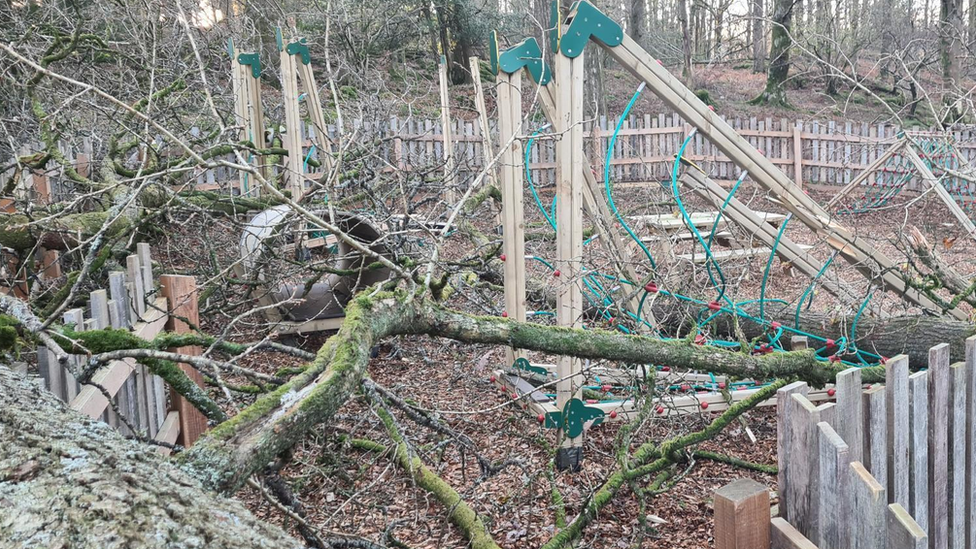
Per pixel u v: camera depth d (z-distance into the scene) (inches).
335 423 180.2
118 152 278.5
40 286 208.7
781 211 486.3
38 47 324.8
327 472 153.6
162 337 125.3
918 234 231.8
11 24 335.6
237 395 156.3
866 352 224.2
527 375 210.1
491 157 349.7
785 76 890.1
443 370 246.5
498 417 207.5
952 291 230.8
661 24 1232.2
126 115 268.8
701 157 678.5
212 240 269.1
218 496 67.7
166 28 393.7
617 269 218.4
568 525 151.9
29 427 69.6
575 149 176.1
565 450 178.5
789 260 224.4
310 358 109.5
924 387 99.9
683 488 174.4
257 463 81.3
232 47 338.0
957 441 107.5
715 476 181.0
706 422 206.7
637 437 199.9
